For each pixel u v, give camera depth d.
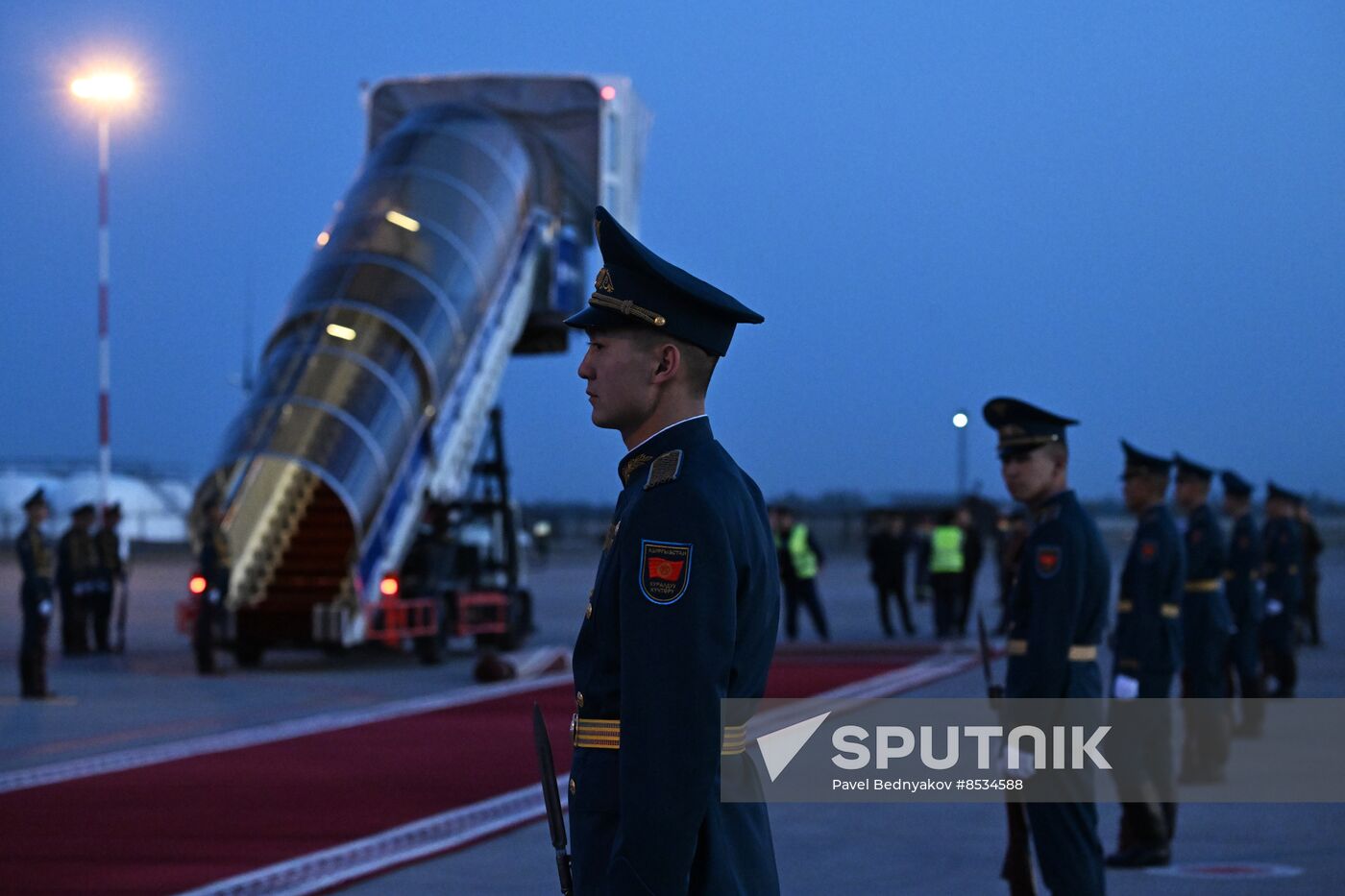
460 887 7.61
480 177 23.56
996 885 7.71
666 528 3.23
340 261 22.30
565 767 11.48
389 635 19.92
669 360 3.43
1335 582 48.62
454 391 22.47
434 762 11.73
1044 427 6.32
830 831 9.15
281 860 8.17
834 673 18.88
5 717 14.68
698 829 3.21
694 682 3.14
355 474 19.97
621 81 26.08
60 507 79.62
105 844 8.57
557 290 25.77
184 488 85.06
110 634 26.56
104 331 27.75
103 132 27.81
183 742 12.85
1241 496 13.30
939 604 25.42
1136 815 8.15
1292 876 7.95
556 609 33.78
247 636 20.17
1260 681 13.22
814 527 85.81
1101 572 6.30
